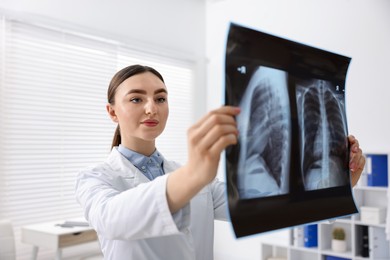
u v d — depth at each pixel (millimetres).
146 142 1188
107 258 1112
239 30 722
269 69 773
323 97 896
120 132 1271
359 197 3398
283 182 776
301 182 816
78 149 3488
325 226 3479
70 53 3465
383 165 3301
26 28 3193
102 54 3701
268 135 759
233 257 4270
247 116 723
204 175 669
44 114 3283
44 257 3266
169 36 4281
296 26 3973
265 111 757
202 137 657
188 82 4527
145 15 4051
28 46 3203
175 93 4379
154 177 1206
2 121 3051
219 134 646
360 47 3584
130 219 751
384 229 3283
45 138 3281
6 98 3074
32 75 3221
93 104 3611
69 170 3420
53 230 2779
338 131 937
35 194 3207
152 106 1019
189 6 4512
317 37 3834
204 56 4672
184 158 4445
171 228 729
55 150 3340
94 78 3631
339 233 3389
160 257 1081
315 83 879
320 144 877
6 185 3059
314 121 865
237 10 4426
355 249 3256
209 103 4648
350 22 3646
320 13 3822
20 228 3115
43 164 3264
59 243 2680
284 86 799
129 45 3889
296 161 809
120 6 3824
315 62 884
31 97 3211
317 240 3545
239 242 4227
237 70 717
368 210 3215
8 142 3078
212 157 655
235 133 663
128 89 1036
